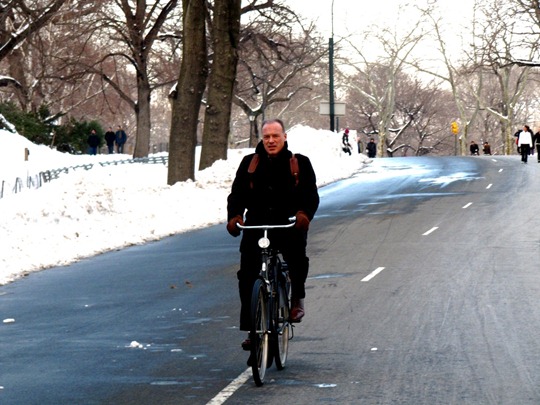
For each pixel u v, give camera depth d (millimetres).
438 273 34750
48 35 153250
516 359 20594
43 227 51000
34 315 28828
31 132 135500
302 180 19562
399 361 20672
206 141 88188
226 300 30422
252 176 19594
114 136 151250
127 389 18750
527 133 114562
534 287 30922
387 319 25938
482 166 106938
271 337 19547
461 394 17703
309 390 18250
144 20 143375
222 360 21312
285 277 20141
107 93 197500
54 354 22609
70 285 35312
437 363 20391
